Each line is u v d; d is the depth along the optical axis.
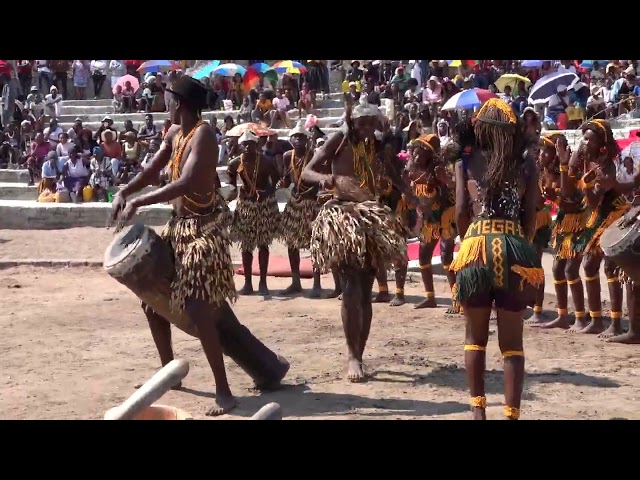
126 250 5.88
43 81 26.91
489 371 6.90
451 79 25.08
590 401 5.96
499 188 4.93
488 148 4.99
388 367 7.11
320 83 26.52
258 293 11.10
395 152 6.98
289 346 7.89
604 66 24.00
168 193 5.77
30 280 12.27
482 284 4.86
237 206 10.91
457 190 5.07
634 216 7.21
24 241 14.97
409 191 7.03
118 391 6.38
